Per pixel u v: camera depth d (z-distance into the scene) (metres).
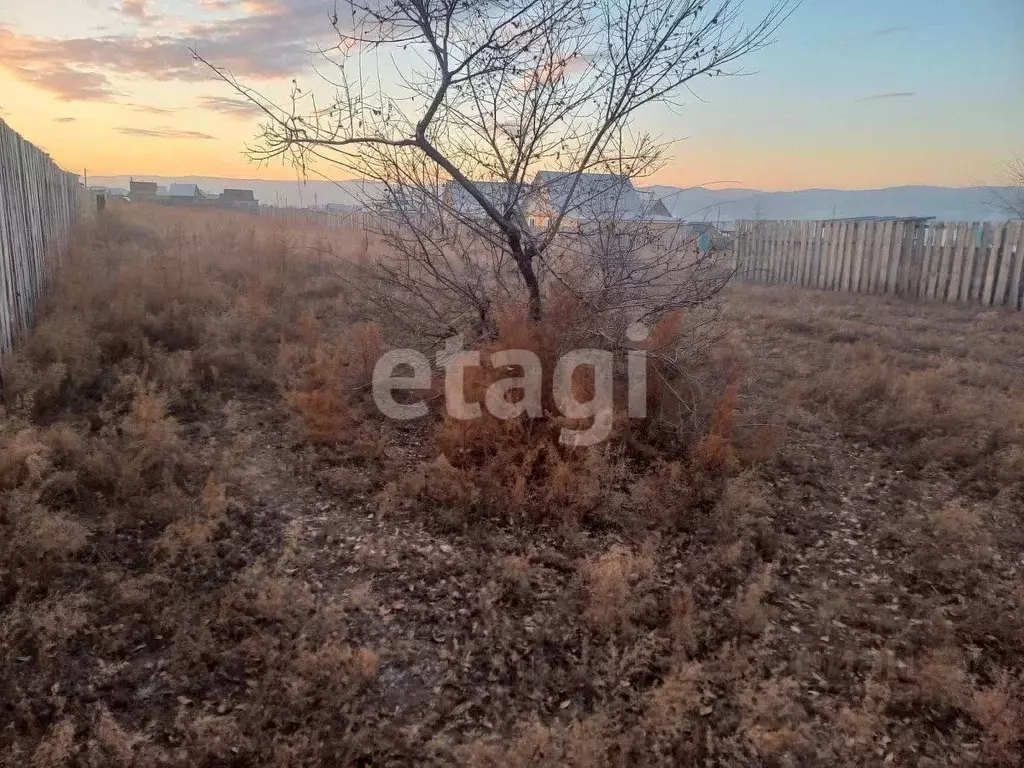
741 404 5.81
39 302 7.89
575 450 4.60
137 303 7.21
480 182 5.57
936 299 12.45
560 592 3.57
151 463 4.28
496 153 5.50
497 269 5.79
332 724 2.69
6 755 2.43
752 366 7.12
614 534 4.12
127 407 5.28
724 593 3.66
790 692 2.95
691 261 5.72
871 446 5.49
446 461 4.40
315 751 2.56
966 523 4.07
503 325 5.07
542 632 3.26
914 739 2.73
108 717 2.57
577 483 4.33
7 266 5.93
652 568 3.69
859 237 13.74
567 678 3.02
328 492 4.45
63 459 4.22
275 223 14.94
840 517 4.45
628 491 4.59
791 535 4.22
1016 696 2.88
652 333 5.39
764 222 15.08
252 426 5.39
